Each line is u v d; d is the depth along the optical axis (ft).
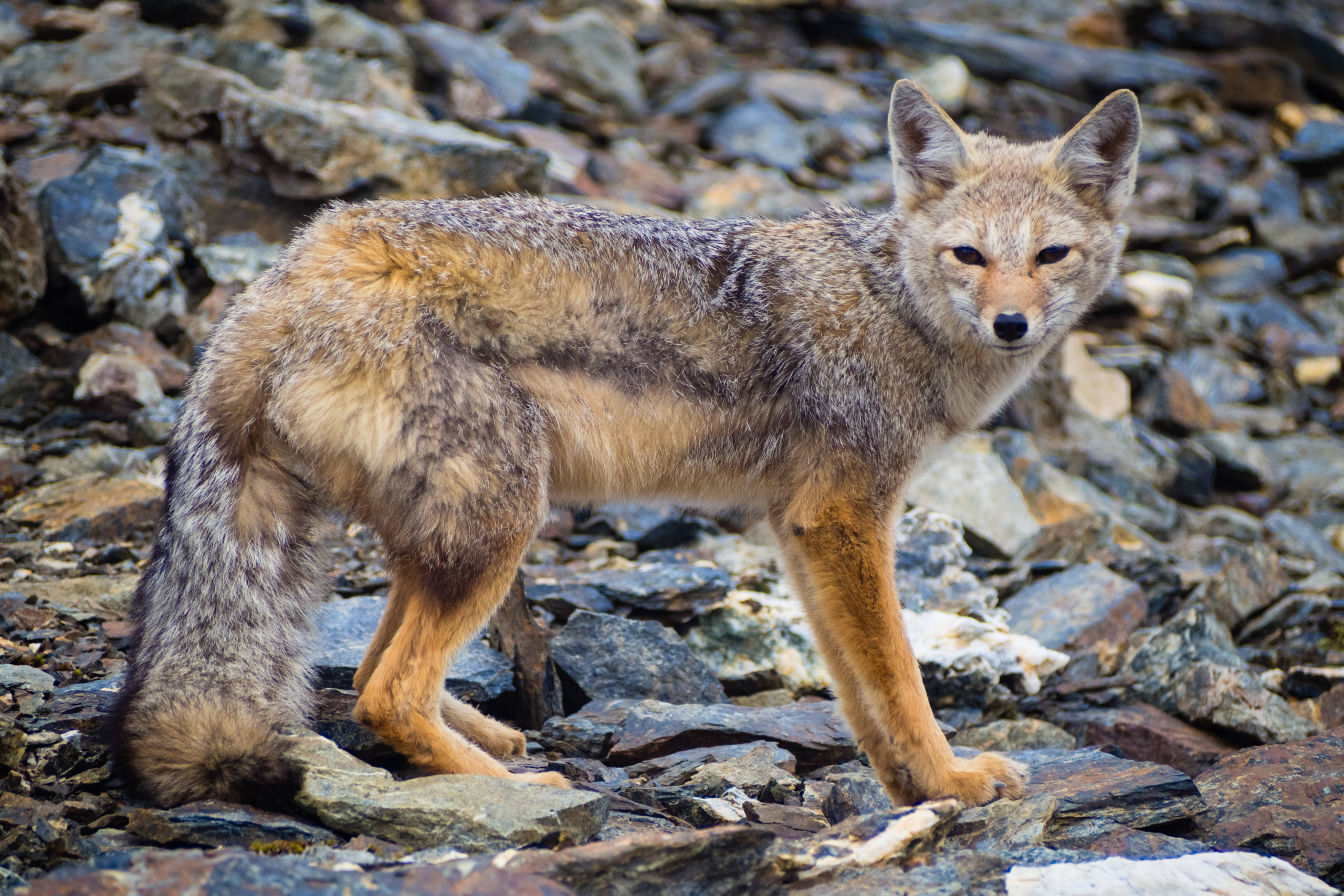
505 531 24.14
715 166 80.23
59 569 34.24
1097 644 39.45
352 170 55.11
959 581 41.01
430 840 20.38
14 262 45.16
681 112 85.20
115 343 46.93
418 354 23.66
